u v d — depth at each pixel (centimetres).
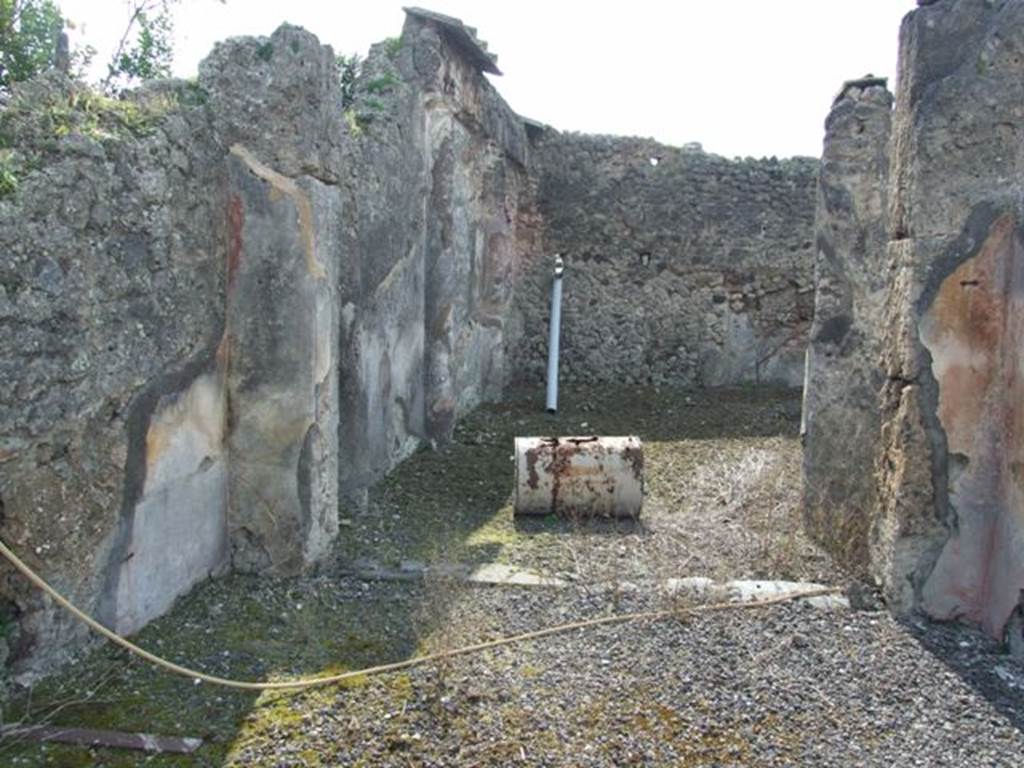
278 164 339
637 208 905
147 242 290
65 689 252
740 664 289
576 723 249
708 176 902
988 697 270
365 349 499
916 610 328
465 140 682
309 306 347
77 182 256
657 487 537
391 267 542
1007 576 303
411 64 584
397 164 544
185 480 320
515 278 900
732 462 594
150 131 293
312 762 225
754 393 873
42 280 242
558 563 386
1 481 233
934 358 318
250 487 351
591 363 920
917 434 322
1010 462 303
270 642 297
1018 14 305
